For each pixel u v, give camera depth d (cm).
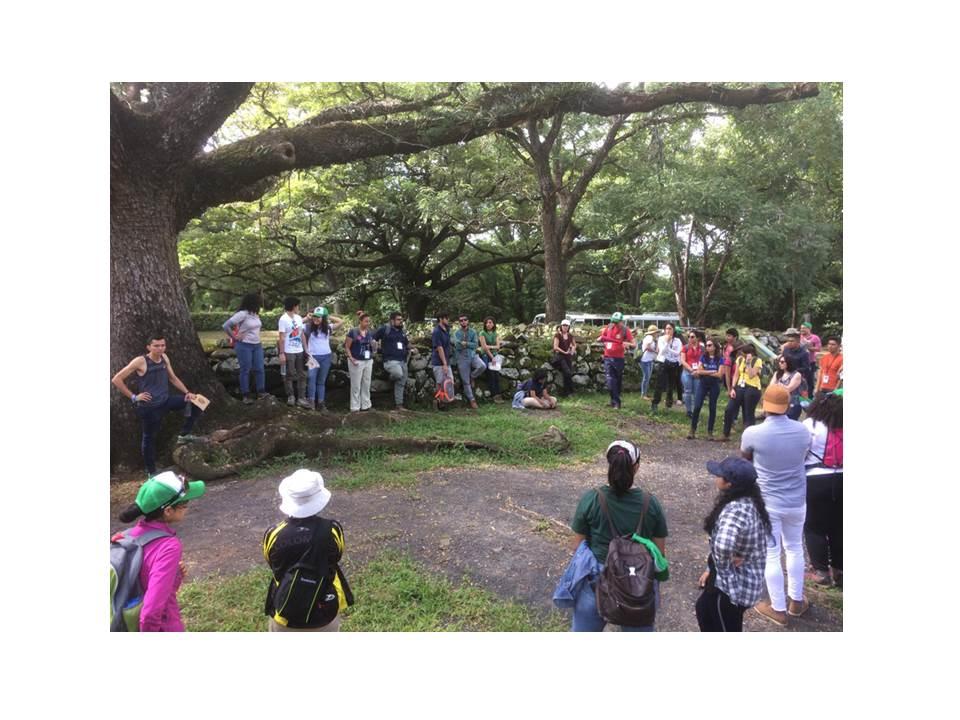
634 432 941
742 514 324
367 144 901
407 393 1069
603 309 2850
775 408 405
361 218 2059
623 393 1265
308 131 880
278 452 743
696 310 2748
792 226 1498
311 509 289
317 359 928
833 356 885
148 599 270
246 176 842
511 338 1248
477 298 2559
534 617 416
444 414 995
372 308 2692
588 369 1267
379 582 451
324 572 291
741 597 324
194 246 1850
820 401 463
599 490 318
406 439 778
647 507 310
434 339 1028
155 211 788
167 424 764
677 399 1201
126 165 766
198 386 793
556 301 1730
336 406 1029
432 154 1845
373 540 522
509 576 467
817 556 468
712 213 1509
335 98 1396
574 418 993
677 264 2139
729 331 935
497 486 664
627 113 1025
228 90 795
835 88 1537
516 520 571
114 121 743
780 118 1535
